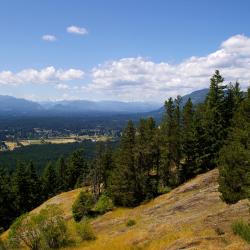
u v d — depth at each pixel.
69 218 68.88
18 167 101.62
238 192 38.78
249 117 50.31
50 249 40.19
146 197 63.50
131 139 68.44
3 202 96.56
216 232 26.69
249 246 22.64
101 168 79.62
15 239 40.78
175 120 71.38
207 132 65.94
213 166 65.31
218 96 66.75
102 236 43.16
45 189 111.00
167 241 28.53
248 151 39.44
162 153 68.50
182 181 67.56
